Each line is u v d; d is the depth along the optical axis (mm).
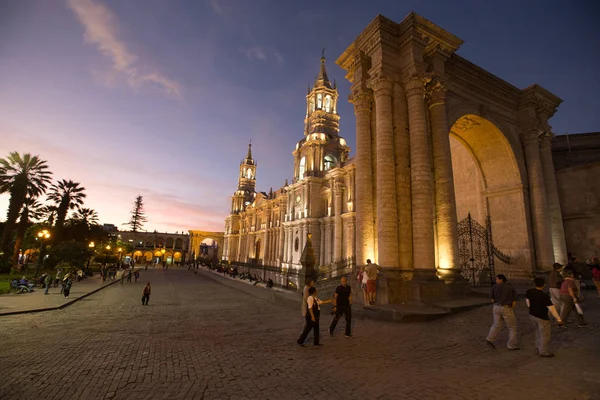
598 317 9180
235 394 4734
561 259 18000
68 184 42312
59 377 5535
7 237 35688
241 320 11445
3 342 8227
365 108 15164
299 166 54312
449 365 5852
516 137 19234
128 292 24688
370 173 14453
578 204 20875
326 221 45750
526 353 6383
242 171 94125
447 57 15000
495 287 7102
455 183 24109
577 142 25500
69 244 37312
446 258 12883
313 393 4727
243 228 84125
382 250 12633
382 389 4828
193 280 40312
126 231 104125
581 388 4602
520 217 18406
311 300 7508
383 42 14188
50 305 15617
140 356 6789
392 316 9953
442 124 14109
